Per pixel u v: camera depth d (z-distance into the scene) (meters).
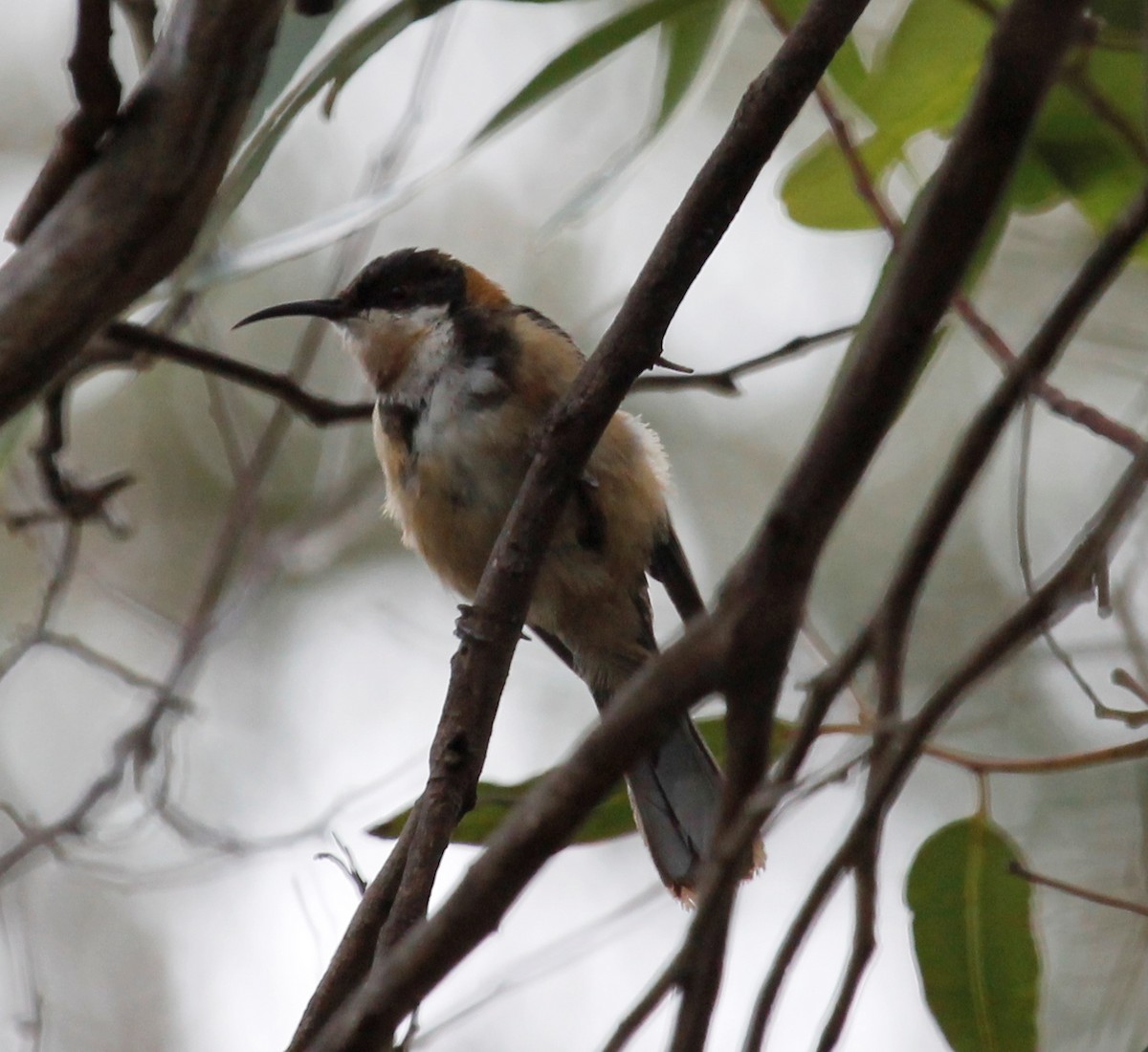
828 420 3.69
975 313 6.95
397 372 9.73
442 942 3.75
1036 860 10.27
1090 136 7.86
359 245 10.48
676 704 3.73
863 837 4.08
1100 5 6.88
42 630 9.55
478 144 7.21
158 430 14.37
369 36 6.55
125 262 5.05
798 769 4.07
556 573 9.62
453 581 9.85
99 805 9.79
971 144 3.56
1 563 13.87
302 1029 5.62
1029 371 4.02
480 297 9.98
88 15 4.85
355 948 5.76
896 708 4.23
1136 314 11.66
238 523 10.20
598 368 6.01
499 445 9.28
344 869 7.03
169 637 12.48
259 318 10.30
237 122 5.12
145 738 9.75
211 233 6.48
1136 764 10.59
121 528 9.59
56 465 9.38
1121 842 10.30
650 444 9.84
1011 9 3.47
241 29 5.02
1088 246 11.65
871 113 8.19
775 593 3.70
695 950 3.87
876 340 3.67
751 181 5.58
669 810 8.45
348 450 12.35
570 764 3.73
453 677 6.11
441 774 5.91
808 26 5.25
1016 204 8.55
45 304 4.98
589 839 8.36
